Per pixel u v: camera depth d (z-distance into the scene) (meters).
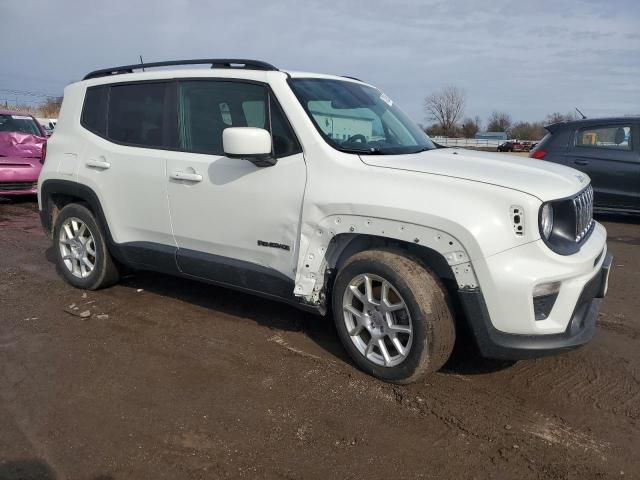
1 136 10.19
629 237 7.77
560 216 3.10
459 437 2.87
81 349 3.88
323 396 3.26
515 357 3.05
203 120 4.10
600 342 4.04
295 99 3.66
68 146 4.96
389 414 3.07
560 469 2.62
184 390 3.32
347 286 3.43
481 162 3.51
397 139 4.08
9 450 2.74
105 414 3.06
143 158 4.36
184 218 4.15
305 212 3.45
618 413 3.10
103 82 4.81
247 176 3.75
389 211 3.12
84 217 4.90
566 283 3.01
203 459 2.69
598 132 8.57
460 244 2.96
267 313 4.55
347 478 2.56
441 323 3.14
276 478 2.56
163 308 4.66
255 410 3.11
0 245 7.02
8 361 3.70
